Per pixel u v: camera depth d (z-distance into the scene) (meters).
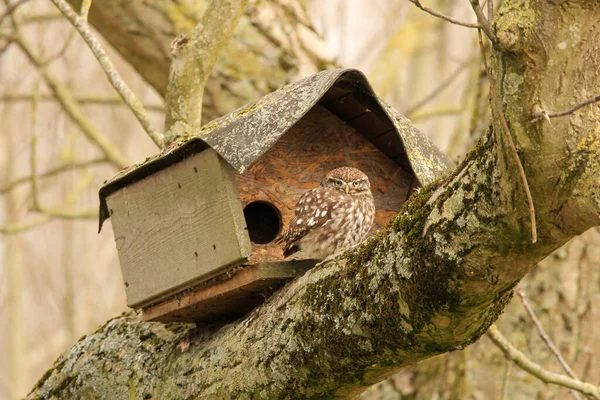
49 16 19.92
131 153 30.05
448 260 6.69
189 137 9.62
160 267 9.81
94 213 16.89
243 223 8.96
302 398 8.34
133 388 10.13
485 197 6.38
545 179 5.91
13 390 29.36
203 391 9.12
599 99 5.36
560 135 5.77
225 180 9.03
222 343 9.20
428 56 26.50
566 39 5.62
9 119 28.00
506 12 5.71
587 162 5.77
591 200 5.79
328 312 7.78
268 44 13.60
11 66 24.38
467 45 26.42
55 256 31.72
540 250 6.36
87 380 10.63
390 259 7.22
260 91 13.42
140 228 10.09
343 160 10.70
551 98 5.75
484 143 6.45
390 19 22.91
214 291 9.37
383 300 7.29
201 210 9.30
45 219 16.73
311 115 10.55
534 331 13.71
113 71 11.19
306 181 10.53
